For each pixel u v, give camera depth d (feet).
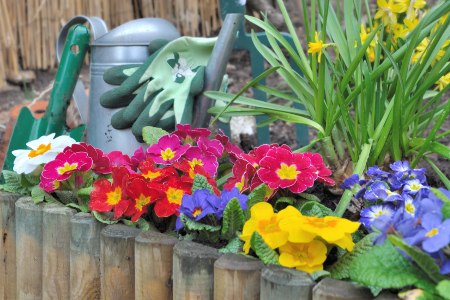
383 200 4.89
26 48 13.35
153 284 5.00
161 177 5.41
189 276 4.69
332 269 4.48
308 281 4.17
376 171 5.24
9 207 6.34
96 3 13.10
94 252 5.49
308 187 5.33
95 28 7.09
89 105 7.20
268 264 4.40
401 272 3.94
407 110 5.88
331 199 5.86
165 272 4.98
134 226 5.41
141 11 13.23
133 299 5.27
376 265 3.99
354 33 6.32
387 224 3.95
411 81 5.84
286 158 5.17
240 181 5.46
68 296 5.82
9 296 6.49
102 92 7.02
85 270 5.52
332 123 5.98
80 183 5.80
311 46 5.77
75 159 5.67
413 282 3.87
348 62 6.15
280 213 4.60
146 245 4.98
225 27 6.68
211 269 4.66
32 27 13.32
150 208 5.58
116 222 5.45
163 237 5.06
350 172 6.00
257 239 4.45
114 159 5.93
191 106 6.78
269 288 4.22
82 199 5.79
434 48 5.80
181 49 6.83
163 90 6.73
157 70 6.77
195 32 13.34
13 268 6.43
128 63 6.91
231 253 4.65
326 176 5.51
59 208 5.82
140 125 6.72
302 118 6.20
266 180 5.07
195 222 4.92
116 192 5.44
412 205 4.73
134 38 6.93
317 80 6.30
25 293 6.15
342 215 5.33
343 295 4.00
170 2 13.24
